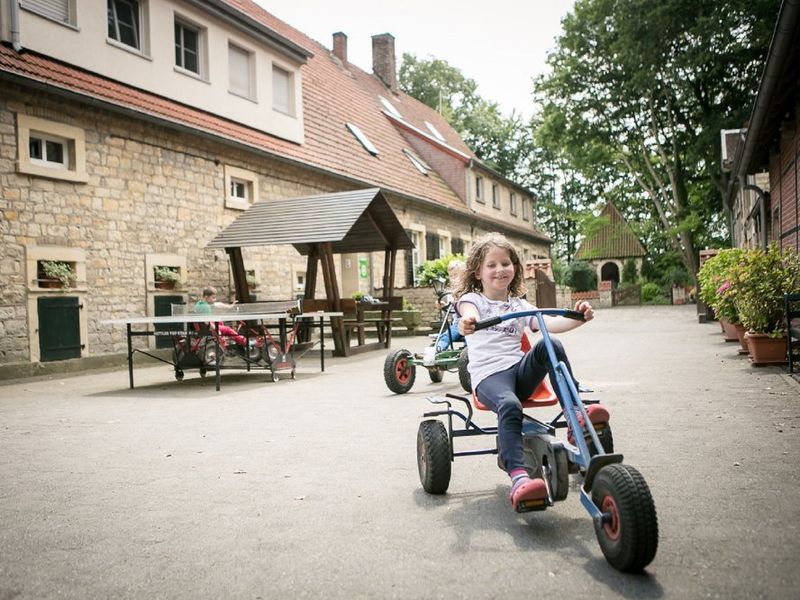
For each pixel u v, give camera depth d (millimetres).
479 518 3613
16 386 10352
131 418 7230
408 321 20062
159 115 13977
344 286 22375
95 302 12906
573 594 2650
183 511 3930
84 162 12742
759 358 9172
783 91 10039
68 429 6652
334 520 3670
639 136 31969
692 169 31250
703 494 3838
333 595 2736
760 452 4738
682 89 28672
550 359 3451
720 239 38094
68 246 12422
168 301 14484
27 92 11766
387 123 31297
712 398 6992
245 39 17703
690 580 2732
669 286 42156
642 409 6547
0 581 2982
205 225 15625
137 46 14727
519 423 3461
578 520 3531
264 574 2975
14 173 11547
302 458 5152
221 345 9977
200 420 7000
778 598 2551
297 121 19875
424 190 27125
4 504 4164
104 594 2824
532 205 43500
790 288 8977
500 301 4012
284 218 14906
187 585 2889
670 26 26531
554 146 32562
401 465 4828
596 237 49094
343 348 14398
